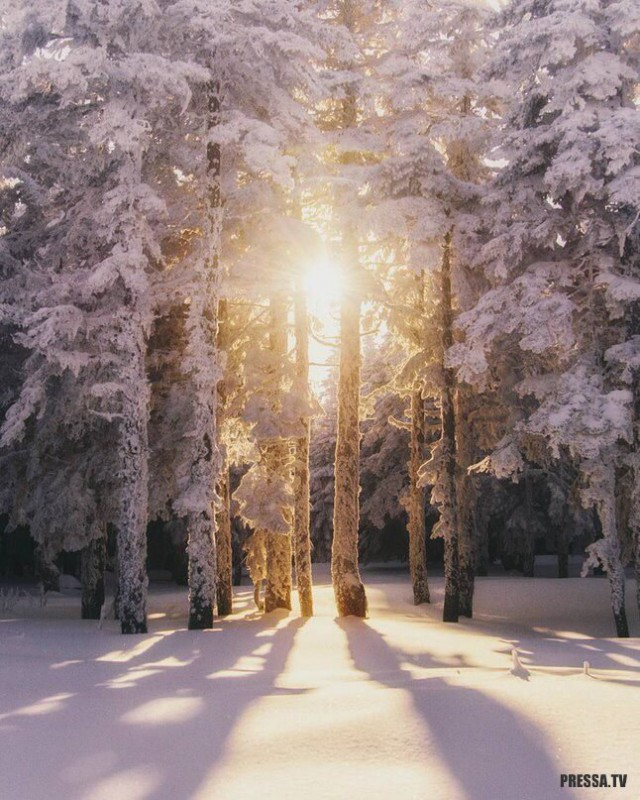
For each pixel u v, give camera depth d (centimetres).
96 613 2519
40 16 1819
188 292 2059
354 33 2547
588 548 2159
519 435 2373
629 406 2092
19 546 4394
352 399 2461
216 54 2055
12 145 2072
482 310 2227
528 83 2266
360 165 2570
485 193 2406
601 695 987
